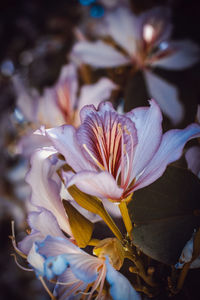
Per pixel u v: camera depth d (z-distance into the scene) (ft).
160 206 0.80
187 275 0.85
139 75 1.41
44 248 0.76
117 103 1.50
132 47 1.61
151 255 0.78
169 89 1.30
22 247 0.85
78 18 2.74
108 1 1.96
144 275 0.84
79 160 0.81
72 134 0.82
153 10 1.65
